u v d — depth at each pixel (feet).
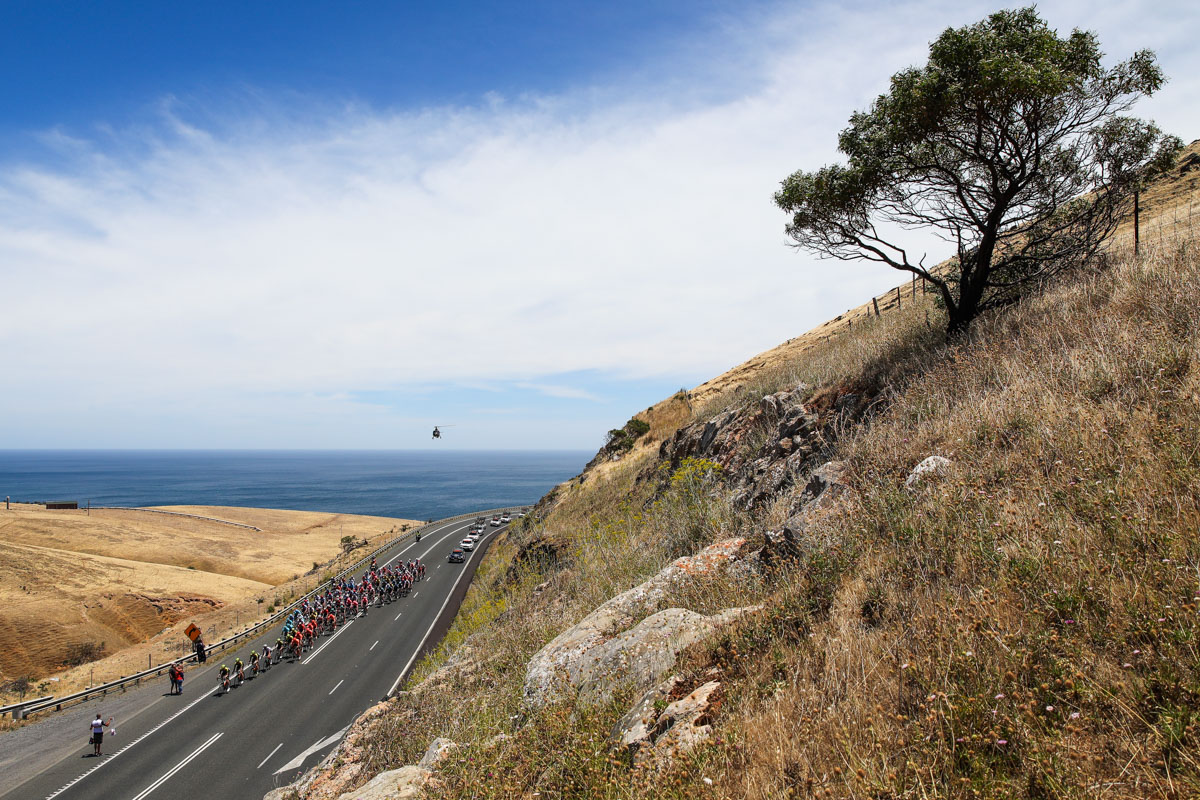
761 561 20.97
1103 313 25.98
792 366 56.03
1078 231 38.45
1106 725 8.17
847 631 13.04
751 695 12.44
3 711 74.23
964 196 37.70
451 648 48.34
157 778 57.98
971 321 34.88
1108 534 12.05
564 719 15.85
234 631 119.96
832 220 40.78
